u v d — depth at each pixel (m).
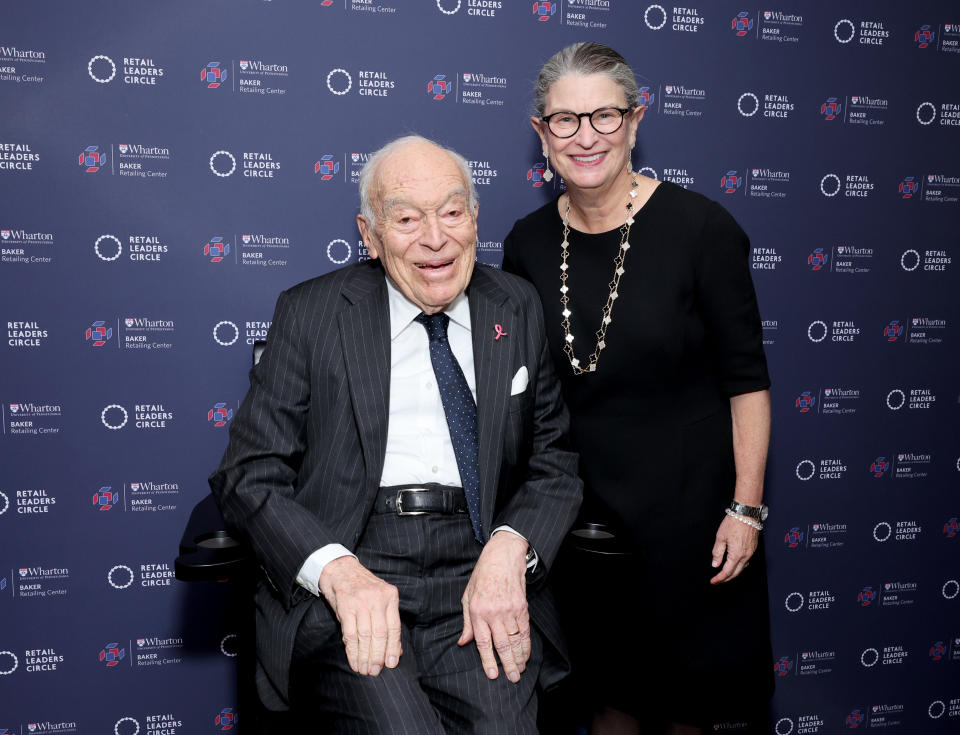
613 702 1.60
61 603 1.73
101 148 1.63
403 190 1.19
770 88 1.88
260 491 1.22
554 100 1.37
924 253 2.03
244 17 1.65
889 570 2.11
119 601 1.76
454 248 1.22
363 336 1.27
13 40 1.57
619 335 1.42
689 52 1.83
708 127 1.86
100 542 1.74
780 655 2.06
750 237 1.92
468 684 1.20
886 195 1.99
